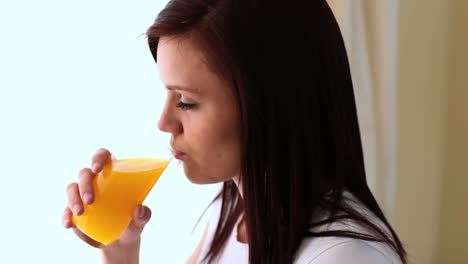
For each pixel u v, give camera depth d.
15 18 1.21
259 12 0.79
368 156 1.87
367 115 1.84
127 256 1.09
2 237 1.25
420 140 1.93
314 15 0.84
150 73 1.39
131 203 0.94
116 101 1.36
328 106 0.86
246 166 0.83
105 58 1.33
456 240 2.08
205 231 1.25
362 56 1.78
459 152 2.01
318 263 0.78
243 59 0.78
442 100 1.94
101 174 0.94
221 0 0.79
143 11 1.37
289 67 0.81
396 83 1.81
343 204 0.84
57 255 1.33
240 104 0.80
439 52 1.88
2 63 1.21
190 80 0.80
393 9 1.75
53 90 1.28
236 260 1.07
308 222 0.84
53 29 1.26
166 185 1.53
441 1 1.83
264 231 0.86
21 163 1.25
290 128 0.83
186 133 0.85
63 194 1.31
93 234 0.94
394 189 1.91
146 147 1.40
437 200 2.04
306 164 0.85
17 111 1.24
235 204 1.13
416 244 2.03
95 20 1.31
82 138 1.32
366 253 0.76
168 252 1.56
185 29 0.78
